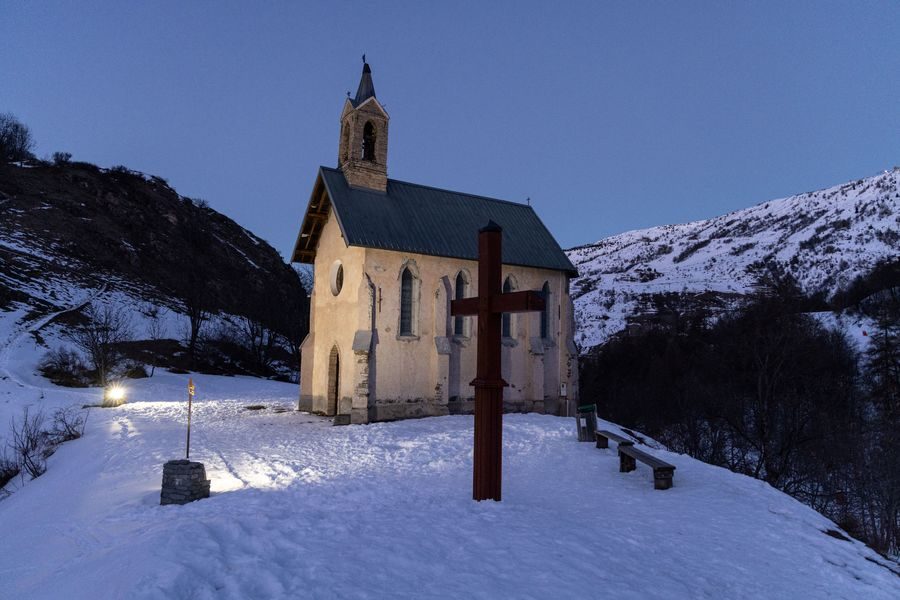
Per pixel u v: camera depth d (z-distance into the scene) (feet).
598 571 25.63
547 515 34.96
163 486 39.42
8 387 111.34
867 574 30.07
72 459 64.64
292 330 204.13
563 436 69.62
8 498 57.88
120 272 214.28
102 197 262.26
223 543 25.79
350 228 86.69
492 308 39.01
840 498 119.96
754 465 135.64
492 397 38.75
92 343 135.64
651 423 161.48
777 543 33.45
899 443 118.93
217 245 291.99
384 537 27.89
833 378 161.27
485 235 39.52
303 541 26.61
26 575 29.63
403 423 82.28
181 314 202.90
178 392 127.13
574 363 106.11
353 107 96.17
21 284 171.73
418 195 101.65
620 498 42.78
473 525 30.96
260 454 58.49
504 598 21.54
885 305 221.66
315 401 97.86
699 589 25.61
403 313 90.89
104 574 23.34
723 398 144.66
